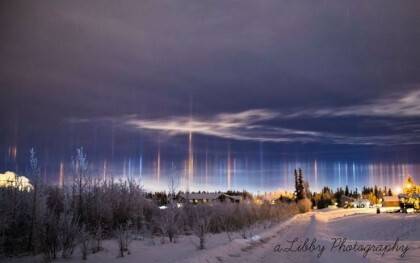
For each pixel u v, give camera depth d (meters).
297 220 56.31
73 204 22.09
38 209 17.48
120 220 24.84
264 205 49.44
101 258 16.31
